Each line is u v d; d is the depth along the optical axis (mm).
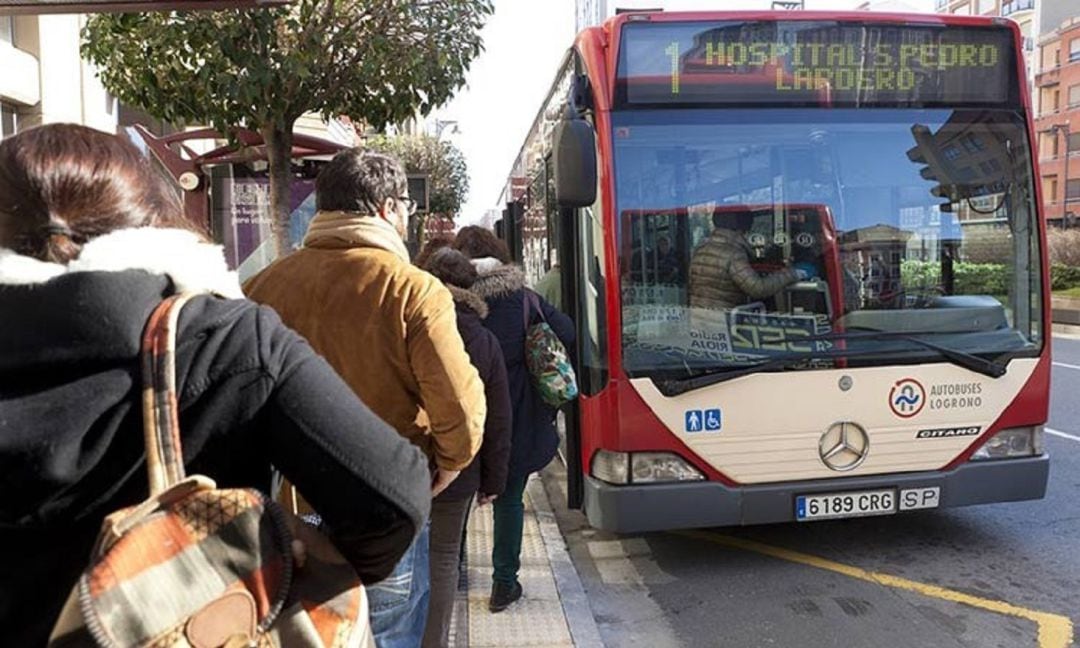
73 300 1152
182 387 1196
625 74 4355
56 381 1149
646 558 5074
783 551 5102
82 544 1166
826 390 4359
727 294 4367
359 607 1316
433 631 3154
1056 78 57344
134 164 1354
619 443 4301
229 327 1256
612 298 4301
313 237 2605
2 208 1250
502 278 3943
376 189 2596
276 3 3859
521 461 3957
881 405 4395
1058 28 56906
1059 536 5227
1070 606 4238
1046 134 58281
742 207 4406
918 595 4402
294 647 1229
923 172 4547
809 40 4449
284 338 1300
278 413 1237
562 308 4965
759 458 4340
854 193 4504
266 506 1218
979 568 4754
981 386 4477
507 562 4062
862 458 4391
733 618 4207
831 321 4422
